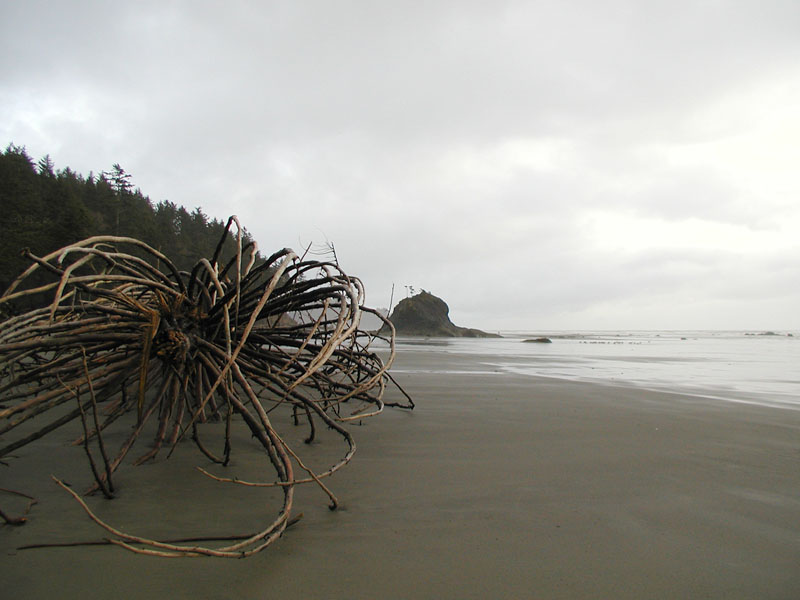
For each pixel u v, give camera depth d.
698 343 36.53
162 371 3.51
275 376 3.22
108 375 2.85
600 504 2.60
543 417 5.05
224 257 32.22
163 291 3.25
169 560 1.86
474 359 14.63
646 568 1.92
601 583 1.81
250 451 3.45
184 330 3.20
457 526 2.28
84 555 1.88
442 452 3.59
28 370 3.50
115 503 2.42
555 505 2.57
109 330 3.03
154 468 3.00
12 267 21.69
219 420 4.42
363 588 1.72
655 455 3.61
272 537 1.87
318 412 2.97
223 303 3.11
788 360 16.42
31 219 26.59
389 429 4.35
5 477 2.77
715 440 4.12
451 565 1.91
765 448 3.87
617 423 4.79
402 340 34.53
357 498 2.60
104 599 1.60
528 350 22.22
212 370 3.08
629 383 8.61
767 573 1.90
